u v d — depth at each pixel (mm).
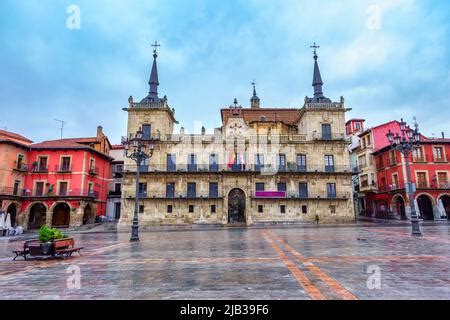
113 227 39500
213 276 8617
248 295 6688
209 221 40906
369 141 50312
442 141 41625
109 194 50688
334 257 11641
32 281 8391
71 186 41219
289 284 7543
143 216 41125
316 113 44438
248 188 41375
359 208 54969
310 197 41500
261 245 16359
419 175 40969
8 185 38406
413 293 6633
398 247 14312
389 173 44938
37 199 40375
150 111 44281
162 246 17047
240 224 40000
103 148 49656
